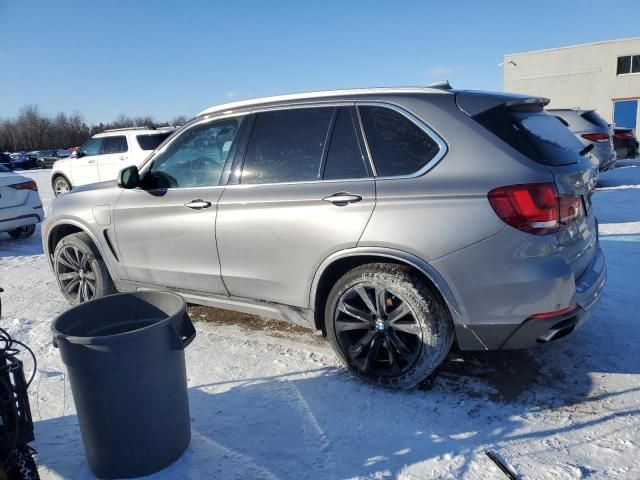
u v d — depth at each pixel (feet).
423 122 10.34
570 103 101.30
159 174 13.67
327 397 10.69
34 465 7.79
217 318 15.43
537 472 8.25
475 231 9.54
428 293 10.12
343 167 10.91
